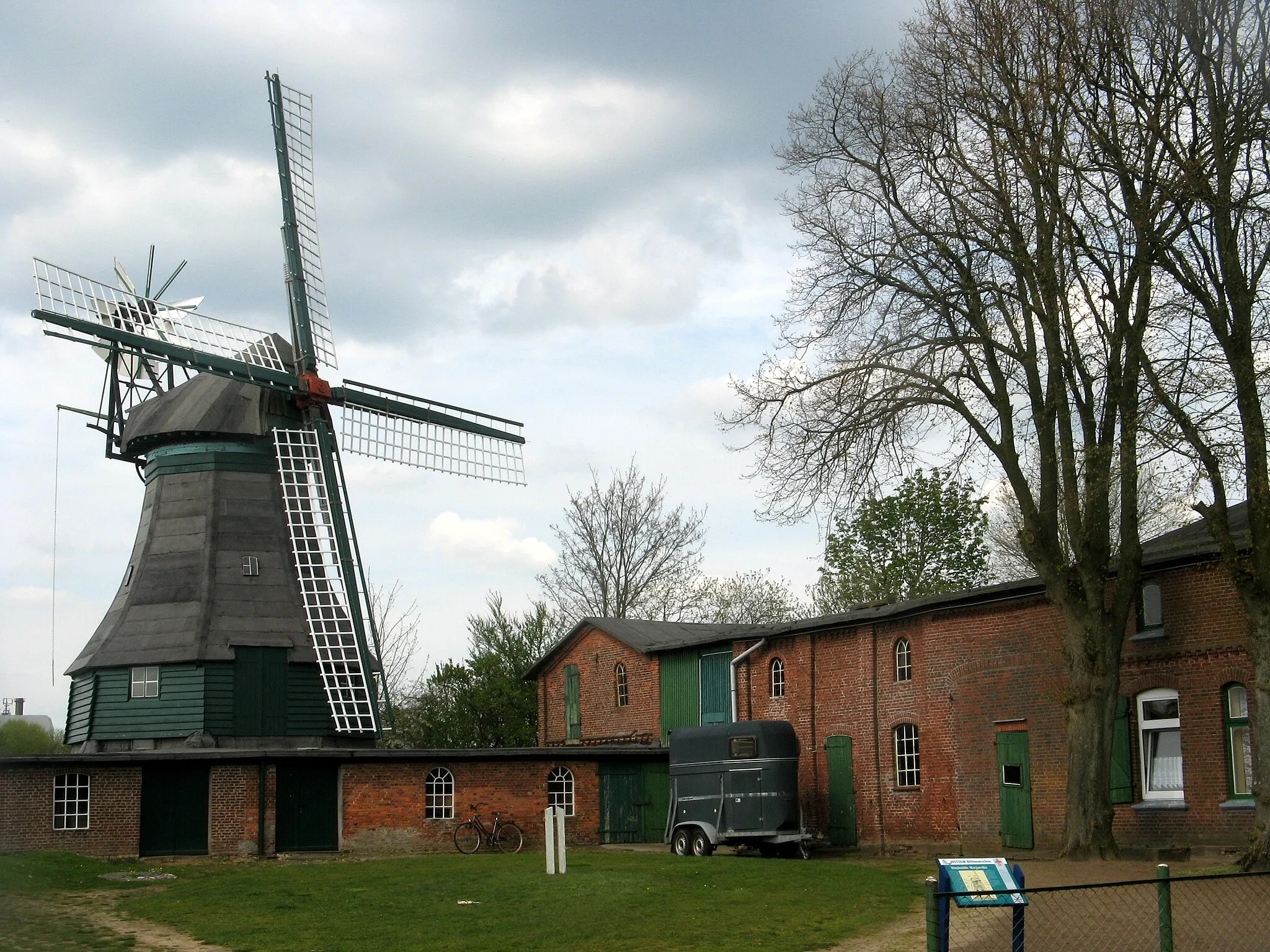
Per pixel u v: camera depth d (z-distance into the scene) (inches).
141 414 1565.0
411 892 936.3
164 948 725.3
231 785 1354.6
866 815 1389.0
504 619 2251.5
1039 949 631.8
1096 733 1046.4
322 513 1545.3
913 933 705.6
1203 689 1061.1
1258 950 625.3
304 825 1380.4
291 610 1481.3
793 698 1512.1
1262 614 909.8
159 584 1470.2
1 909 880.9
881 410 1078.4
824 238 1119.0
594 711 1839.3
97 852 1300.4
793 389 1128.2
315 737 1454.2
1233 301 930.7
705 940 705.0
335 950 705.0
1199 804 1053.8
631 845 1521.9
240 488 1525.6
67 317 1411.2
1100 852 1032.8
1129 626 1127.0
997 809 1233.4
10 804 1284.4
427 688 2269.9
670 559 2450.8
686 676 1672.0
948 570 2175.2
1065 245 1030.4
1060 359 1040.2
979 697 1264.8
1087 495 1040.2
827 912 790.5
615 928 751.1
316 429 1566.2
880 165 1101.7
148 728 1403.8
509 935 741.3
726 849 1337.4
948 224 1077.1
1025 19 1015.6
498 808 1480.1
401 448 1658.5
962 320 1112.8
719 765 1277.1
